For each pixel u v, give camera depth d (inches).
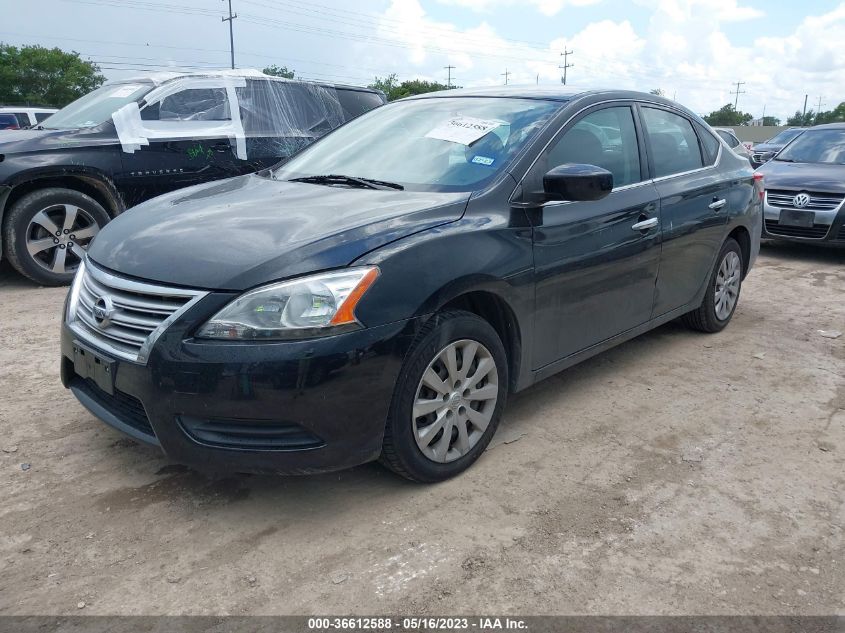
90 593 91.7
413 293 105.0
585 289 140.4
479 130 141.4
